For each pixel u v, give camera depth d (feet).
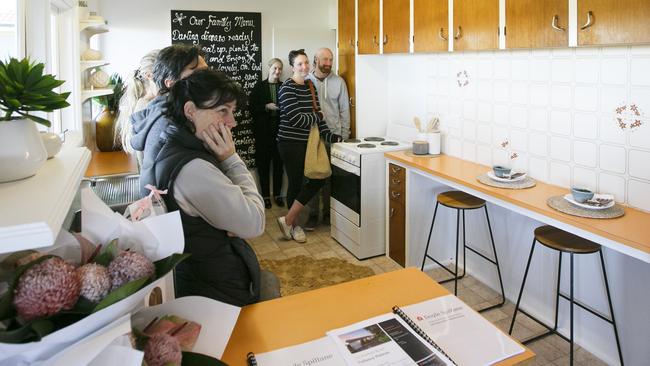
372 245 12.26
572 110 7.89
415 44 10.44
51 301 2.12
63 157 3.57
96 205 2.96
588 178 7.77
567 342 8.34
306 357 3.61
